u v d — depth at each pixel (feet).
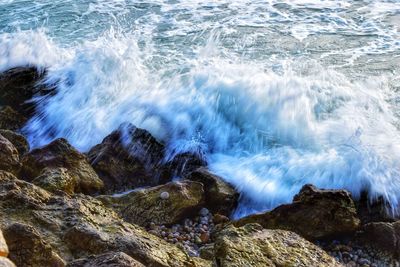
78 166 24.70
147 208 22.27
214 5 45.57
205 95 29.76
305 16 42.68
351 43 37.91
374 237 20.81
